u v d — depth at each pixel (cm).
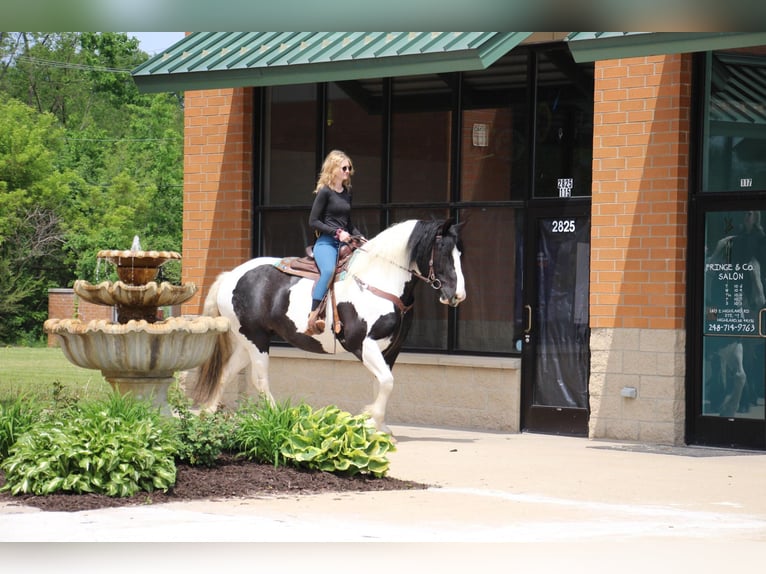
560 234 1545
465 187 1619
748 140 1392
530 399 1556
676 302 1412
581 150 1535
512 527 870
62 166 6203
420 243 1320
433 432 1537
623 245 1448
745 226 1389
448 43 1388
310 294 1374
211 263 1811
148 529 838
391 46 1449
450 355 1616
